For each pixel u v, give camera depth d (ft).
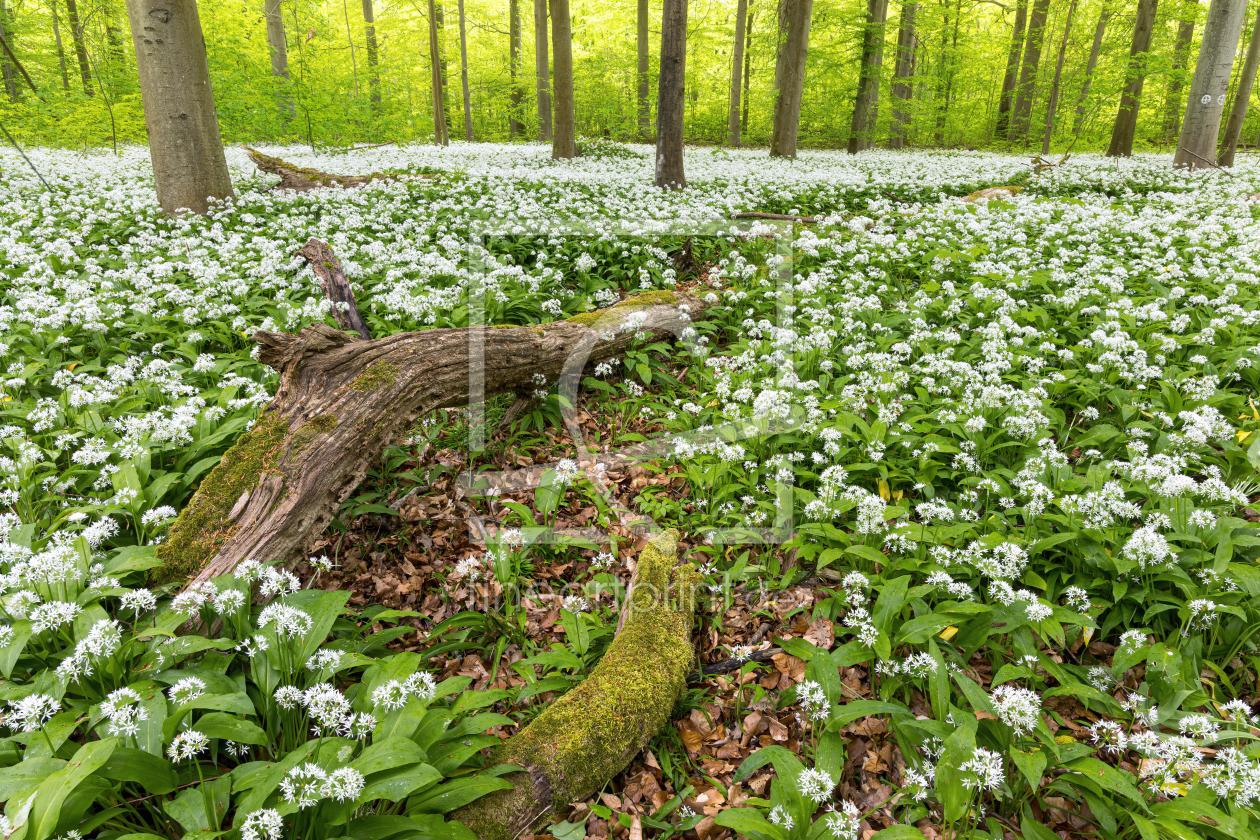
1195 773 8.73
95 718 7.99
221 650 9.37
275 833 6.68
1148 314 23.08
